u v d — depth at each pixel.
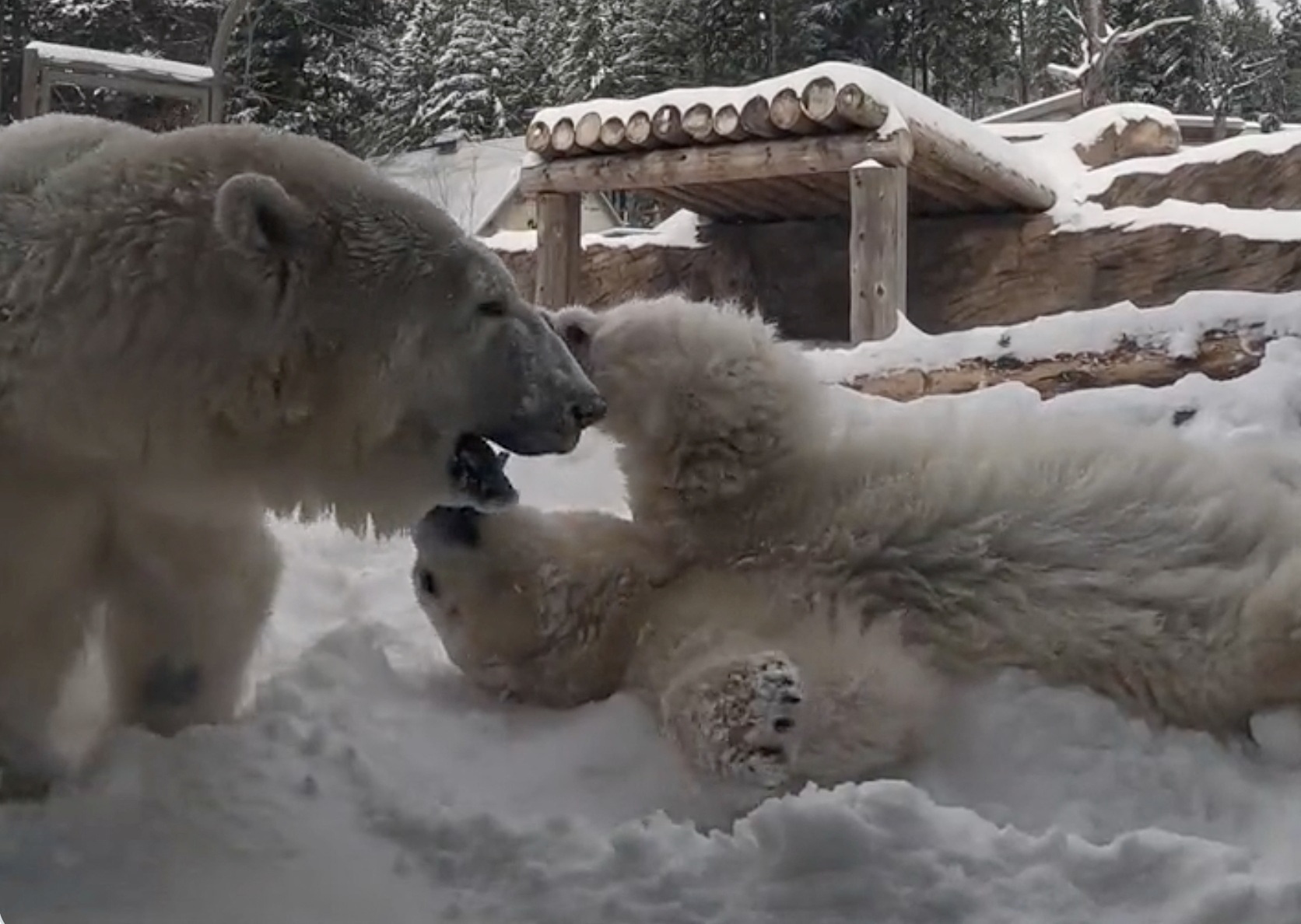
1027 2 32.44
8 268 2.43
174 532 2.71
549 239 10.49
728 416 3.31
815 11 28.31
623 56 28.06
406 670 3.48
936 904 2.14
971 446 3.36
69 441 2.43
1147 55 30.88
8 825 2.38
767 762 2.60
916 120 9.03
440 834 2.44
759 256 12.02
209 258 2.43
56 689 2.63
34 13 19.47
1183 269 10.11
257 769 2.63
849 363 6.31
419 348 2.55
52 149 2.63
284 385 2.50
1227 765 2.82
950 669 3.08
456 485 2.69
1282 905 2.05
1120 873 2.19
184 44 20.80
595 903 2.21
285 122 22.17
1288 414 4.98
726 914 2.17
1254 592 2.88
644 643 3.18
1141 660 2.95
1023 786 2.79
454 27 28.22
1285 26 36.22
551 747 2.98
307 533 4.67
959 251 11.18
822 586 3.18
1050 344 5.87
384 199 2.58
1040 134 12.31
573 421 2.63
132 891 2.21
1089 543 3.09
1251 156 10.71
